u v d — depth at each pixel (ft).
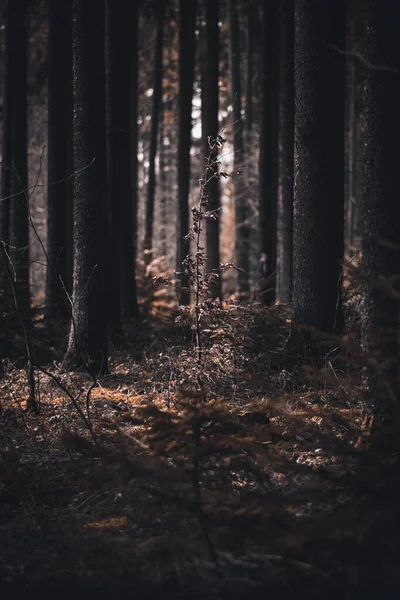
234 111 73.41
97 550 15.12
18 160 46.65
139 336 42.68
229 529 14.53
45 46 75.00
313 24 30.40
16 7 47.11
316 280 30.78
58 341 38.50
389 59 18.98
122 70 46.73
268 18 48.11
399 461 13.71
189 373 27.50
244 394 26.17
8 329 32.50
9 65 47.44
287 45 47.73
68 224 55.06
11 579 14.51
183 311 30.01
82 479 19.25
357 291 35.32
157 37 71.36
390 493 13.48
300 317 30.99
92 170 33.01
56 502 18.95
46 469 21.07
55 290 47.44
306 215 30.99
